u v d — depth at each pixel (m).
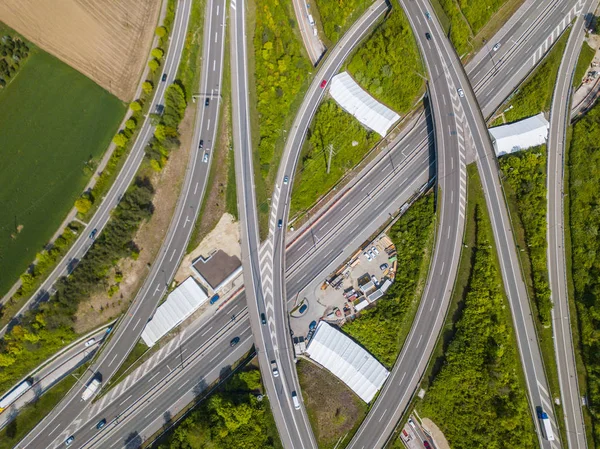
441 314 84.94
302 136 95.25
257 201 91.88
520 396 76.94
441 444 79.44
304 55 100.38
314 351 84.44
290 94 95.69
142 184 90.00
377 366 82.44
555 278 83.44
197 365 85.50
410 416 81.38
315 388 83.50
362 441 80.56
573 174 86.88
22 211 89.94
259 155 93.38
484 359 78.94
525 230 85.62
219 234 90.56
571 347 80.00
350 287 89.62
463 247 86.62
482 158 88.94
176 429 78.62
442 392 79.69
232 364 85.56
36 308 83.94
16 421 80.94
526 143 90.00
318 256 91.12
